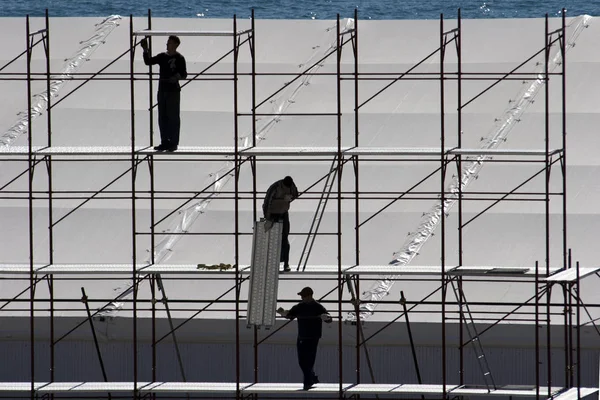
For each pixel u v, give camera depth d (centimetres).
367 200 10575
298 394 9631
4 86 12025
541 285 9506
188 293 9762
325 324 9494
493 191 10538
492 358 9375
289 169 10894
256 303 8494
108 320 9494
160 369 9588
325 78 12025
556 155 10894
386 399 8962
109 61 12244
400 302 8650
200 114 11581
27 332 9569
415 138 11194
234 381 9569
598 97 11562
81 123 11462
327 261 9975
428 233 10181
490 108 11562
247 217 10425
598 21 12581
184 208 10531
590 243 9975
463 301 9550
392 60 12275
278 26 12875
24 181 10869
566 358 8788
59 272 8794
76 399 9669
